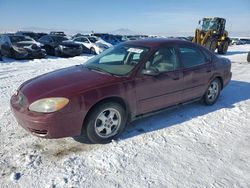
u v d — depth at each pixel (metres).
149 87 4.24
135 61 4.29
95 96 3.62
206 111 5.40
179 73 4.71
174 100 4.75
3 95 6.40
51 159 3.42
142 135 4.17
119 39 27.45
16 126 4.41
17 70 10.33
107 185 2.93
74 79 3.93
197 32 21.77
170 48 4.73
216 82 5.76
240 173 3.22
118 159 3.45
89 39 20.20
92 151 3.66
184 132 4.34
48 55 17.88
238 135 4.30
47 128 3.42
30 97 3.58
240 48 33.06
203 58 5.38
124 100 3.96
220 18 21.52
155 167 3.29
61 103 3.43
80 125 3.61
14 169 3.18
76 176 3.07
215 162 3.45
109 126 3.90
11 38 15.09
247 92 7.07
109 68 4.35
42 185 2.90
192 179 3.08
